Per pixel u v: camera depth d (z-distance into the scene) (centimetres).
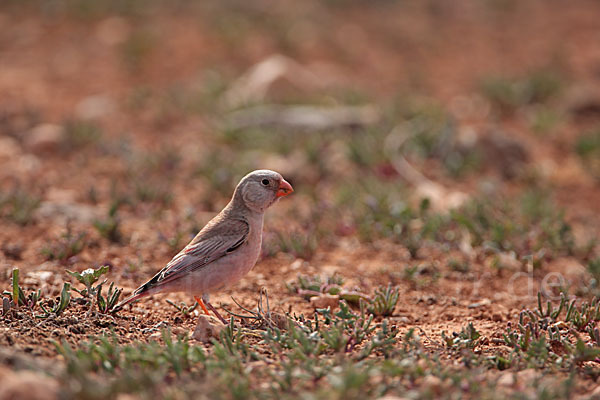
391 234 1371
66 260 1170
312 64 2853
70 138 1889
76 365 713
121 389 688
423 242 1335
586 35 3359
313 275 1185
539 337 905
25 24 3231
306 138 1950
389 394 729
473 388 733
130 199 1487
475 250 1294
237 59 2867
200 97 2361
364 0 3862
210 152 1845
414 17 3647
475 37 3353
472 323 978
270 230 1360
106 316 938
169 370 762
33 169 1719
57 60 2830
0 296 980
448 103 2450
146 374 713
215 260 941
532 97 2462
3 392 631
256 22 3309
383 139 1922
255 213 975
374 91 2559
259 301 1004
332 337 843
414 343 874
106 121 2175
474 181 1770
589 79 2728
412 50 3141
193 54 2909
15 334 819
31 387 640
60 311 917
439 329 995
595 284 1134
